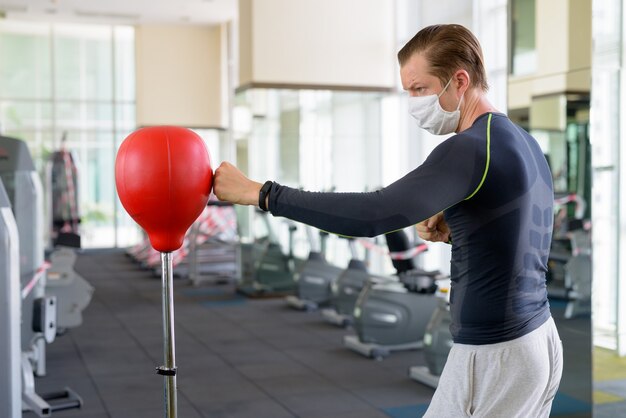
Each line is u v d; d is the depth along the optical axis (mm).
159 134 1441
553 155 3438
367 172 8500
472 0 7082
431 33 1486
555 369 1504
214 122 13820
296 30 8273
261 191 1404
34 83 14438
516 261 1410
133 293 9078
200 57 13742
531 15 3510
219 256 11609
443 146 1387
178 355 5770
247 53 8312
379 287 5789
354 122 8461
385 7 8516
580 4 3268
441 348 4750
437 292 5461
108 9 12328
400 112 8570
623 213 3328
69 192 13375
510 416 1433
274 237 8609
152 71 13570
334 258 8242
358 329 5766
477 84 1486
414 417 4184
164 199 1411
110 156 14906
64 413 4258
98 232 14953
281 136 8250
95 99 14742
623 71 3291
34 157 14469
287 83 8250
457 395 1469
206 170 1456
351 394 4656
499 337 1416
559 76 3385
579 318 3334
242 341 6281
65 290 5047
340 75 8398
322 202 1354
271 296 8688
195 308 8000
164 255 1481
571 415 3381
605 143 3279
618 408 3285
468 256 1436
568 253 3373
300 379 5027
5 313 3031
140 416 4211
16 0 11703
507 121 1473
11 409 3061
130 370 5289
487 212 1398
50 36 14422
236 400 4535
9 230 3029
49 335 4086
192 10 12375
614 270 3312
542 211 1474
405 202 1333
